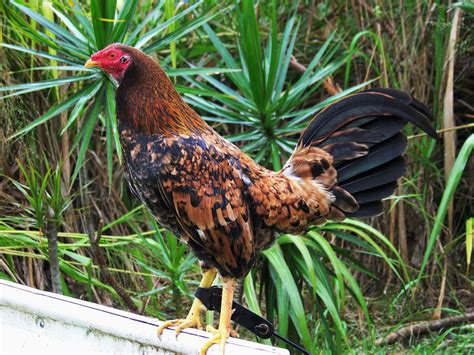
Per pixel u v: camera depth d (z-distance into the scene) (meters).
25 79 6.04
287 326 4.86
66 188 5.91
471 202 7.11
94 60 3.35
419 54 6.88
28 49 4.96
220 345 2.88
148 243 5.30
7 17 5.44
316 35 7.56
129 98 3.33
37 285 5.91
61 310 3.18
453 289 6.64
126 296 5.10
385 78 6.56
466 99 7.32
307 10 7.39
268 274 5.14
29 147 5.91
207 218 3.33
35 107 6.00
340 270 5.01
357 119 3.80
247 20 5.19
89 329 3.11
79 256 5.19
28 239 5.20
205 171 3.32
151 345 3.04
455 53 6.80
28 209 5.11
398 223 6.81
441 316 6.52
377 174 3.80
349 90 5.49
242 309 3.30
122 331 3.02
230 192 3.37
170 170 3.30
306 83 5.59
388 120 3.79
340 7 7.46
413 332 6.13
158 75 3.35
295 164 3.74
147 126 3.32
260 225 3.56
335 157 3.76
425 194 6.78
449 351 5.68
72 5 5.73
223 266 3.41
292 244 5.12
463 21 6.89
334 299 5.25
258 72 5.23
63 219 5.93
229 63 5.77
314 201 3.66
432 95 6.98
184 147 3.31
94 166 6.43
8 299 3.39
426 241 6.83
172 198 3.33
